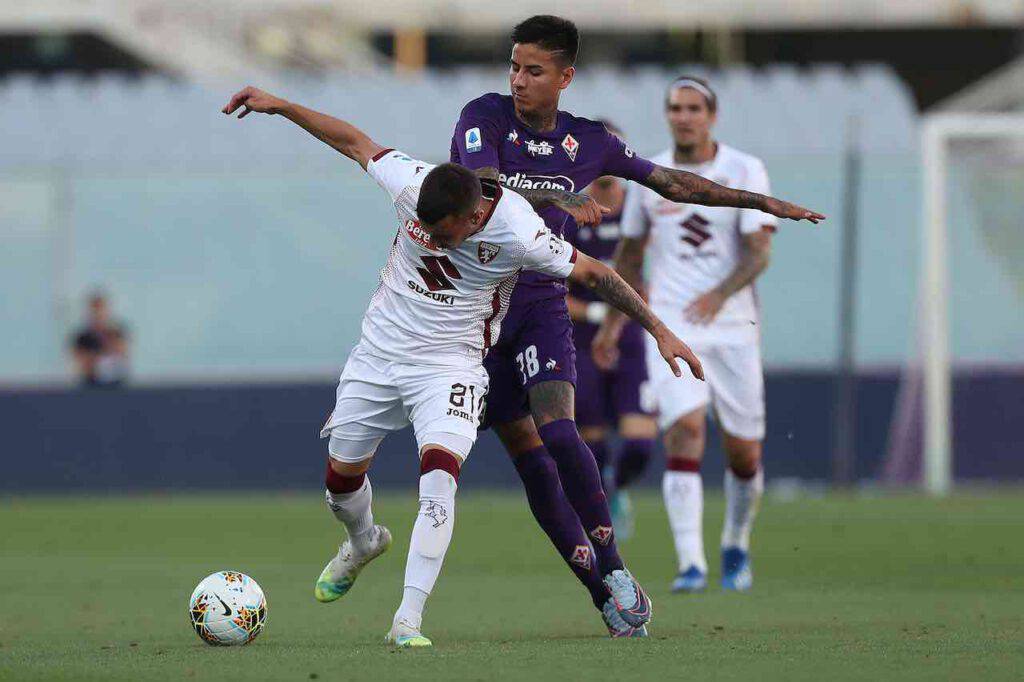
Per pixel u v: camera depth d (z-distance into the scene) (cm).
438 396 2091
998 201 6781
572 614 2572
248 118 7575
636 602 2155
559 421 2183
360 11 9550
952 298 6781
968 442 6738
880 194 6725
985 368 6744
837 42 10450
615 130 3447
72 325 6931
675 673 1738
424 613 2598
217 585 2069
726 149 3098
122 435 6694
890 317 6681
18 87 7781
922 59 10519
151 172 6938
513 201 2048
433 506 2072
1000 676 1705
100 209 6944
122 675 1745
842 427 6519
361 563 2366
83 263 6944
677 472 2994
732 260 3108
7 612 2645
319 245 6925
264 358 6912
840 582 3131
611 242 3850
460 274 2061
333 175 6919
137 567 3634
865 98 7681
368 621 2472
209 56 9475
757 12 9425
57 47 9862
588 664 1820
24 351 6919
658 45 10419
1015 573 3319
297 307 6919
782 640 2080
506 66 10350
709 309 3003
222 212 6938
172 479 6700
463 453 2094
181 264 6944
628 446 4147
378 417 2161
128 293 6944
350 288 6919
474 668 1783
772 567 3488
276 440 6719
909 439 6612
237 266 6925
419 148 7438
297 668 1789
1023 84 9481
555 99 2244
